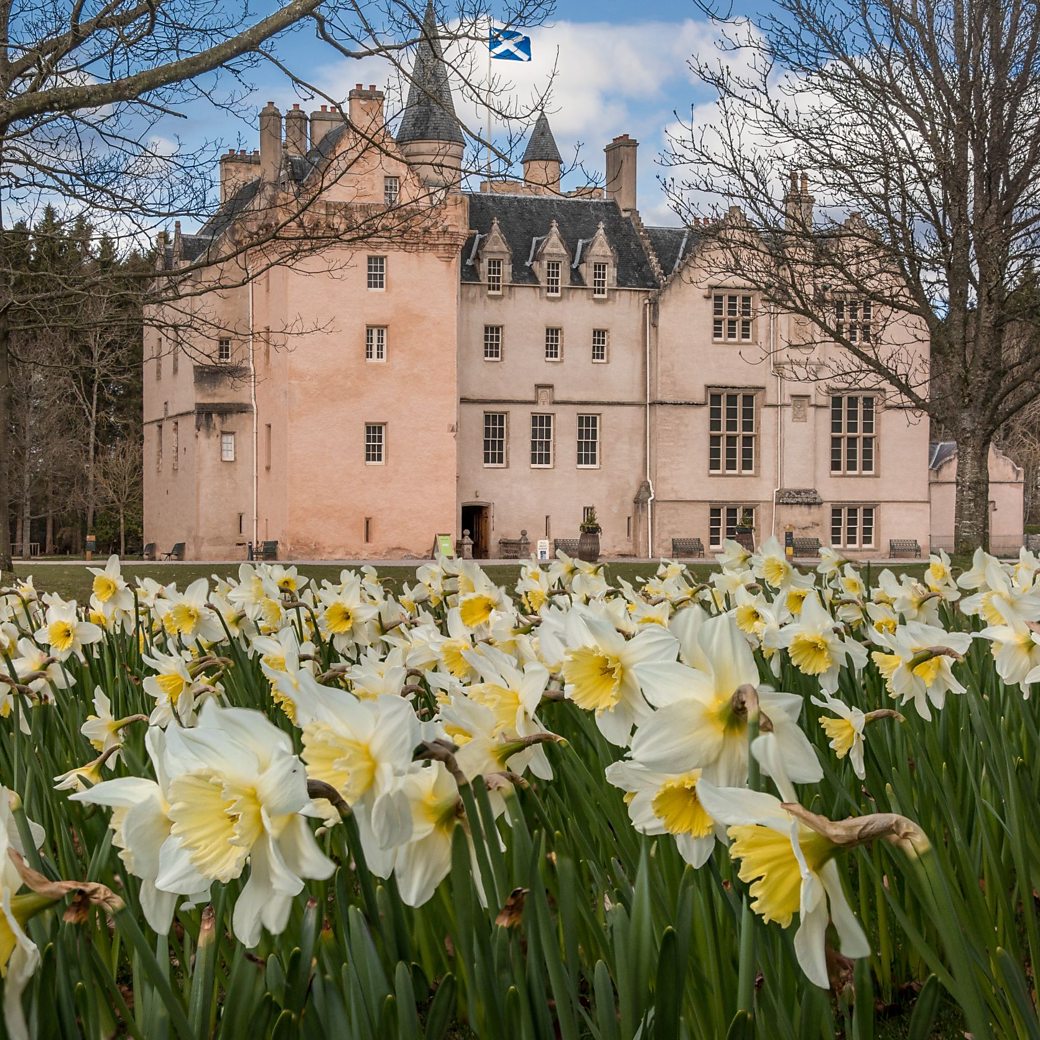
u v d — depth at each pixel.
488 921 2.17
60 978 2.06
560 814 2.79
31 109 10.36
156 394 54.16
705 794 1.58
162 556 52.06
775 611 4.03
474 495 46.91
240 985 2.13
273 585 5.04
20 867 1.68
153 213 12.42
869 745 3.33
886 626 4.45
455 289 45.00
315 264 43.38
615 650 2.19
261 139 45.94
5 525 19.75
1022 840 2.67
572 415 47.94
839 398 49.53
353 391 44.00
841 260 19.00
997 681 4.08
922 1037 2.13
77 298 13.65
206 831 1.67
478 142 11.29
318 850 1.70
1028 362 20.31
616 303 48.38
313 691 1.87
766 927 2.22
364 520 44.06
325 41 10.82
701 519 48.19
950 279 19.75
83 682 5.35
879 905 3.14
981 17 18.41
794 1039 2.13
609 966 2.55
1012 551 54.62
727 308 48.81
